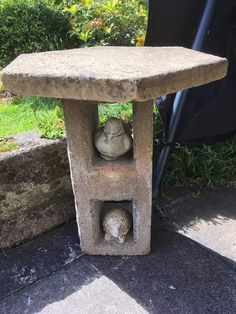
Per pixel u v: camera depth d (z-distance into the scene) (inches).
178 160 91.4
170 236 77.8
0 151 70.7
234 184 95.0
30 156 71.7
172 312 61.2
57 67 54.0
